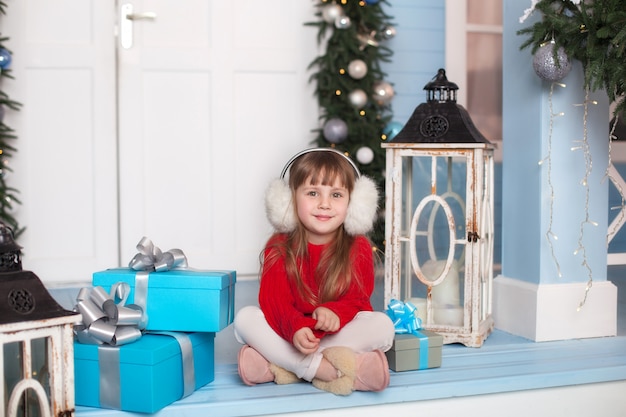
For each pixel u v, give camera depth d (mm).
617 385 1984
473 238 2188
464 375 1892
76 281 3484
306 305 1891
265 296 1859
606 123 2367
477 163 2168
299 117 3693
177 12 3543
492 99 4105
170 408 1648
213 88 3594
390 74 3943
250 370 1804
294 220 1934
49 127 3436
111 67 3479
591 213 2357
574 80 2314
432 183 2223
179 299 1752
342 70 3598
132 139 3523
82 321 1662
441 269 2236
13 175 3404
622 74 2018
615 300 2367
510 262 2465
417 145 2197
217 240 3631
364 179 1953
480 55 4070
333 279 1895
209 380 1852
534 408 1910
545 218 2301
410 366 1933
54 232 3463
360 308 1876
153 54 3523
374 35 3693
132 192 3537
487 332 2322
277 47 3658
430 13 3982
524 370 1938
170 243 3588
